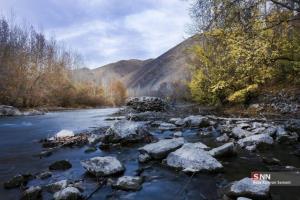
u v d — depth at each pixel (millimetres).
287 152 8047
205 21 12688
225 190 5121
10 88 35719
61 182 5637
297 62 14922
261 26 11820
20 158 8516
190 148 7172
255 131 10312
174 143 8023
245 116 16766
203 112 21109
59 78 49719
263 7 11477
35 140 11961
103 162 6551
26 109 34969
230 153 7695
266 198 4684
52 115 27234
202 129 12641
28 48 43219
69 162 7273
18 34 42250
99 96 68188
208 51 20281
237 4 11008
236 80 17922
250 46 12094
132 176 6145
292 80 17984
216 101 22500
